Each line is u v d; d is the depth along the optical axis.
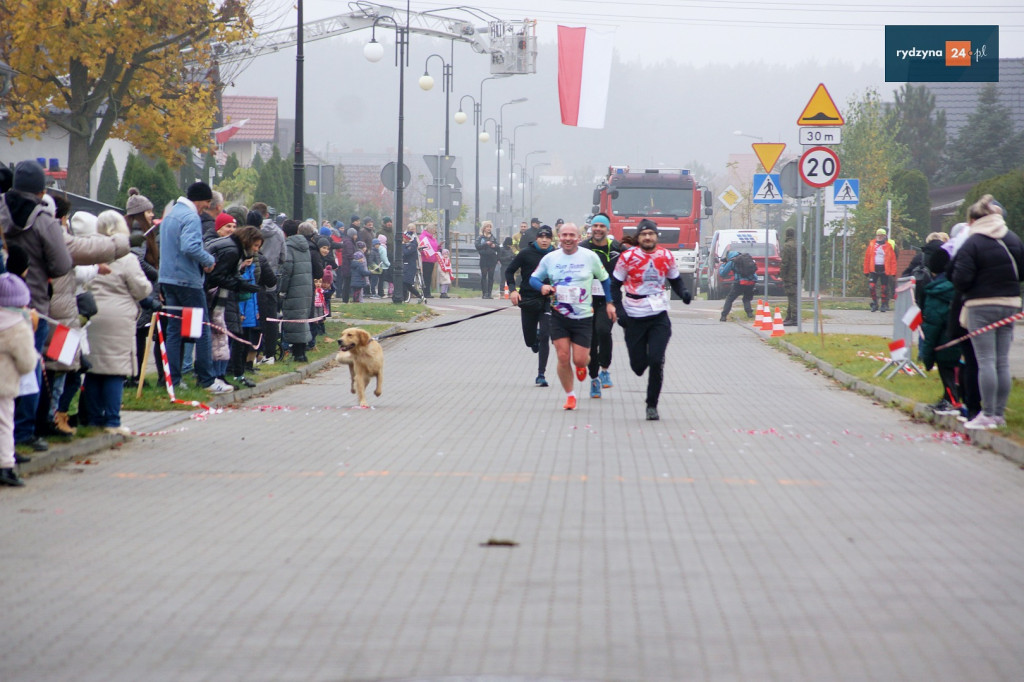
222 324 37.34
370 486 23.39
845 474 25.12
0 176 25.59
